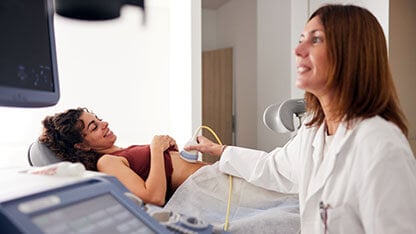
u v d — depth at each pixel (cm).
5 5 56
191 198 142
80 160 152
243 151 142
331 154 88
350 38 83
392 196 72
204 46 496
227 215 125
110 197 57
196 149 158
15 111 178
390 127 80
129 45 210
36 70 60
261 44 394
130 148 166
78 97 199
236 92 453
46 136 154
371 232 75
